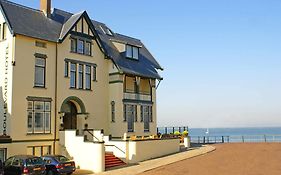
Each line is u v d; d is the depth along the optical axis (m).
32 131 27.67
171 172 23.48
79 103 32.00
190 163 27.14
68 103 31.81
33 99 27.91
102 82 34.50
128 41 41.75
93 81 33.50
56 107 29.64
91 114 32.91
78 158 27.34
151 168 25.34
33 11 30.86
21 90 27.19
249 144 41.75
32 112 27.84
